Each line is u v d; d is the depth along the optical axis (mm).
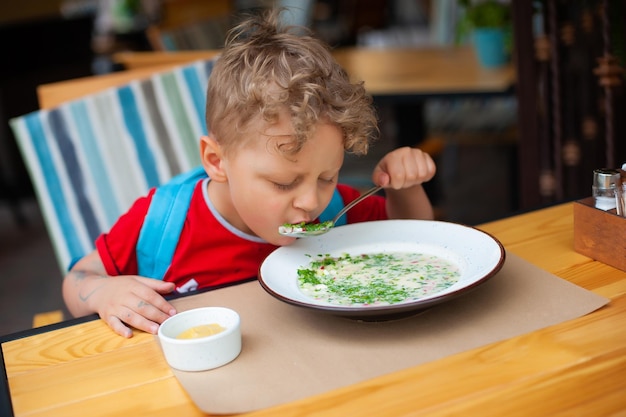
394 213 1439
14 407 846
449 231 1160
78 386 882
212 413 785
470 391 792
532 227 1269
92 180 1919
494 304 980
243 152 1077
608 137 1839
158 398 837
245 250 1342
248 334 960
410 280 1043
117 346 980
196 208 1339
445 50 3498
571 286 1013
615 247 1067
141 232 1339
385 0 5754
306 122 998
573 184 2170
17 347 1001
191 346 866
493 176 4242
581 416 738
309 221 1106
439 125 3418
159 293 1130
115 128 1953
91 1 5570
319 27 6301
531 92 1939
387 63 3285
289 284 1048
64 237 1881
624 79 2027
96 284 1169
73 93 1992
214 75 1162
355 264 1125
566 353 851
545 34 1963
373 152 3102
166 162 1995
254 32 1198
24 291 3289
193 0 3734
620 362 825
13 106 4168
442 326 934
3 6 5184
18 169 4305
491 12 2914
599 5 2084
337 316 985
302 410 780
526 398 773
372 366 854
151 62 2332
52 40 4352
